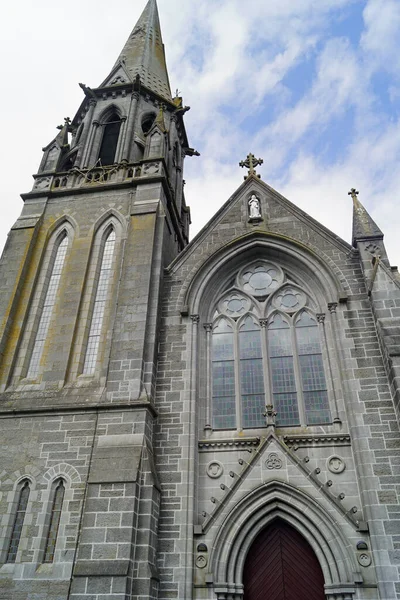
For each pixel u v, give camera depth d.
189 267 25.48
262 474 19.45
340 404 20.92
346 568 17.31
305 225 25.91
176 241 31.30
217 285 25.48
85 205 27.95
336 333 22.16
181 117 38.91
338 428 20.44
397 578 16.66
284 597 18.00
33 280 25.31
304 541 18.89
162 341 23.27
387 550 17.14
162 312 24.22
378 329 21.20
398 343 20.22
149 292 23.36
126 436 19.47
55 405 20.75
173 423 20.89
